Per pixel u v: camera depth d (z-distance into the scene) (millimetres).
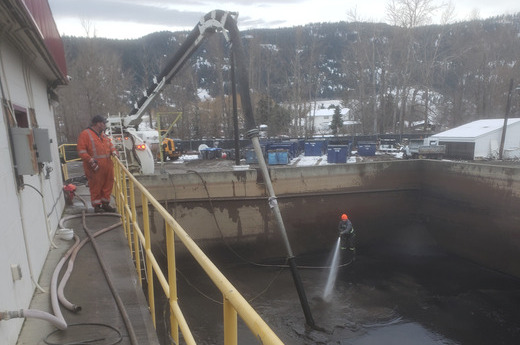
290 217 13078
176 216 11938
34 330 2750
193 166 22344
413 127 51562
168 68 11711
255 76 55312
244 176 12492
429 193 13844
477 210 12031
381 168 13773
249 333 7488
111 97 41031
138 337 2732
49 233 4562
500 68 46906
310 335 8297
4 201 2660
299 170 12992
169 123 43531
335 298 9930
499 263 11453
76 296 3328
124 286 3564
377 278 11219
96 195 6254
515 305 9523
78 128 36688
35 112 4988
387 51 44625
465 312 9203
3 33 3273
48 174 4781
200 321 8562
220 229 12453
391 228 14211
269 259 12914
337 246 12750
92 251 4504
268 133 44094
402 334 8289
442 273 11578
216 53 45781
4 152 2838
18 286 2803
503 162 22016
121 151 11562
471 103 50531
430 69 43844
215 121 44938
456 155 24844
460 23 50875
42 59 4684
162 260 11586
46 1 5262
